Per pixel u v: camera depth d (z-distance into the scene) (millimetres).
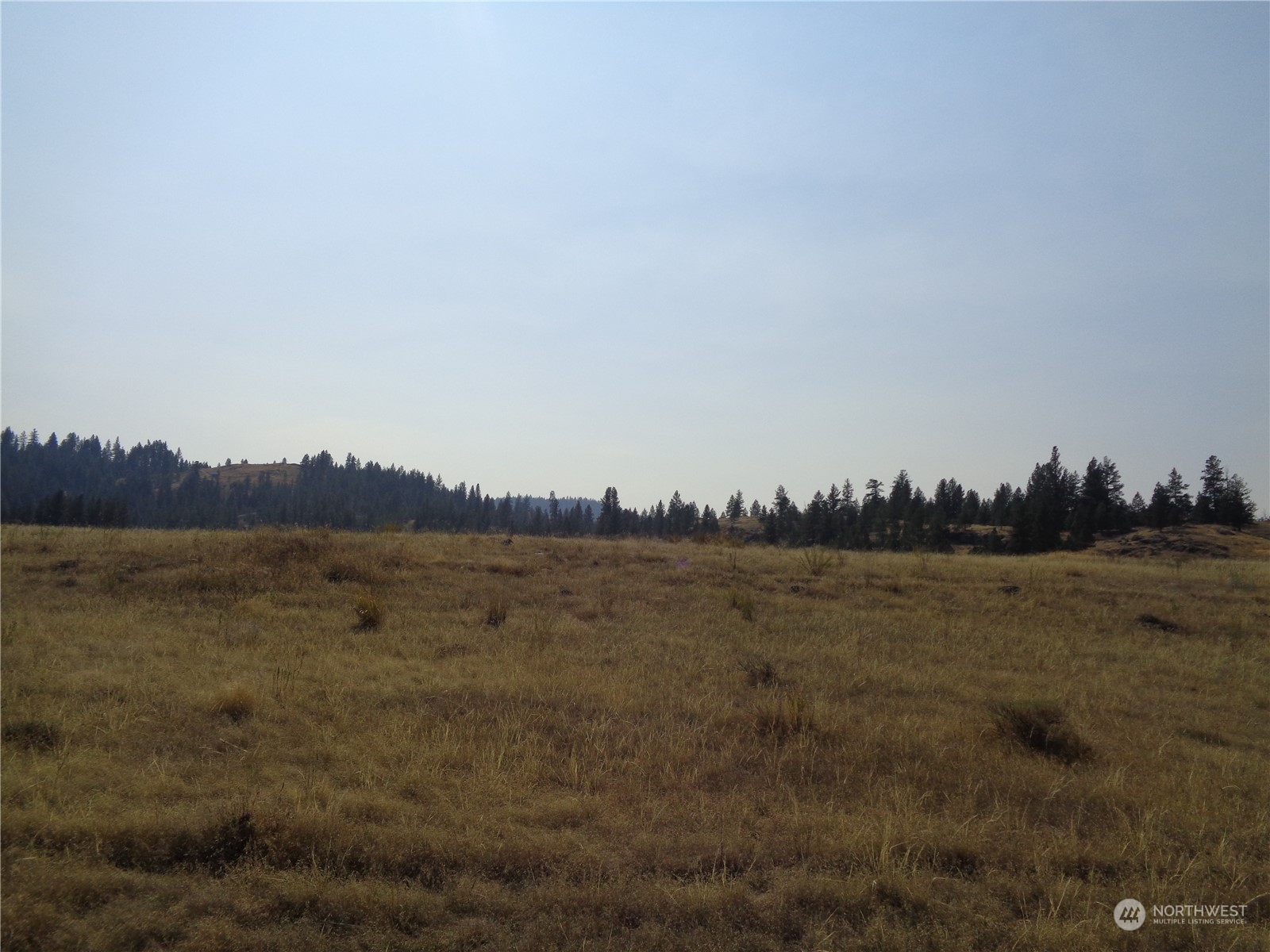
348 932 4172
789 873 4922
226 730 6902
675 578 17281
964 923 4477
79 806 5312
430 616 12570
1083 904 4742
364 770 6172
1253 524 62250
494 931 4211
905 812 5828
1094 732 8414
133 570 14570
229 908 4324
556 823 5477
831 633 12867
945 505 76312
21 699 7328
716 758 6902
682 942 4176
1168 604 16438
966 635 13273
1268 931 4582
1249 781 7082
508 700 8320
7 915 4035
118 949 3945
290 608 12641
